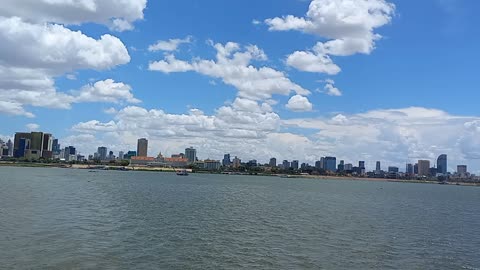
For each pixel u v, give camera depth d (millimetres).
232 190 183500
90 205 90688
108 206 90312
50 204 89250
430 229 74750
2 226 56906
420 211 114688
